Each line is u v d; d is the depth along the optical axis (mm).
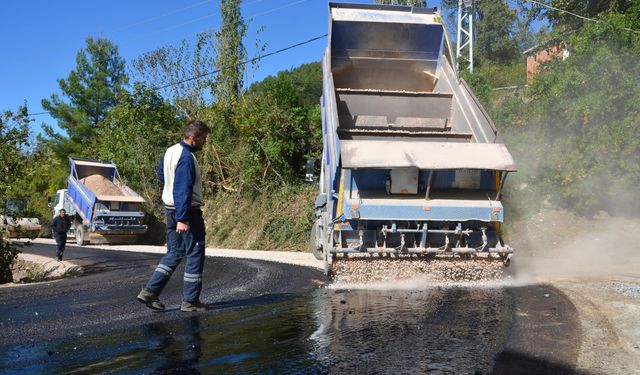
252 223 19609
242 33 25531
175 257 5398
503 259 7410
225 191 22156
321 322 4840
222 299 6195
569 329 4477
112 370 3393
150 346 3988
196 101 26000
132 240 22062
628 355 3711
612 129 13203
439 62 11430
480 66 37281
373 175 7305
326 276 7953
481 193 7430
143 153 25219
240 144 22016
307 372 3354
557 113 14500
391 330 4504
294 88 22688
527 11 24719
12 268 11516
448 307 5531
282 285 7379
